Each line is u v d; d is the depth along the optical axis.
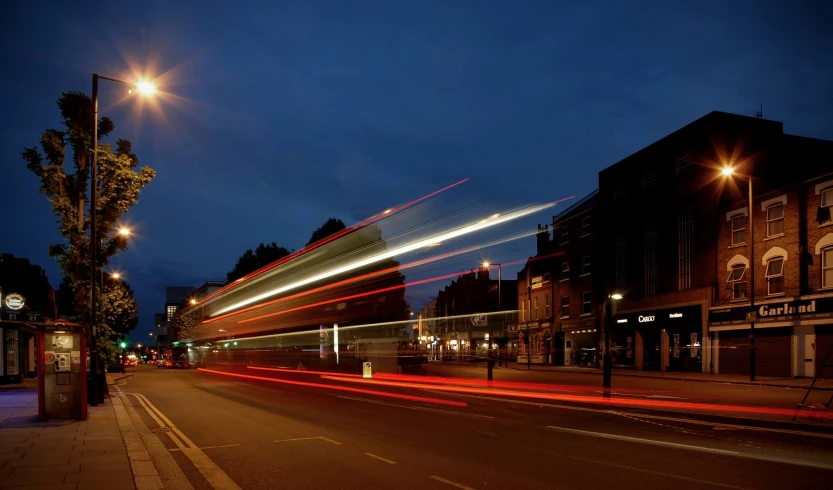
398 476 8.47
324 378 37.06
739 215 33.38
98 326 20.77
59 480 7.91
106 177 21.02
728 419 14.75
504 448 10.64
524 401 20.16
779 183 30.80
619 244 44.22
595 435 12.10
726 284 33.84
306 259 57.12
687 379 29.86
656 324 39.16
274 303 61.00
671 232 38.59
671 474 8.35
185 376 42.94
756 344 31.28
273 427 13.84
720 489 7.50
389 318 53.28
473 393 23.92
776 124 36.53
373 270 53.75
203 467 9.28
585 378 33.78
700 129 36.41
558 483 7.91
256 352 56.06
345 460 9.70
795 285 29.27
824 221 28.03
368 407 18.23
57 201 20.14
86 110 20.92
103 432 12.55
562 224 52.69
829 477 8.11
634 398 20.45
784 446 10.60
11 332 31.16
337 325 52.03
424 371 43.62
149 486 7.57
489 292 81.44
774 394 21.33
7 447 10.60
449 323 92.44
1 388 26.77
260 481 8.34
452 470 8.81
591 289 47.28
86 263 20.81
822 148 33.94
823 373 27.17
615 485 7.76
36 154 19.97
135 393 25.64
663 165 39.81
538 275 56.56
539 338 55.09
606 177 46.06
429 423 14.25
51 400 14.56
